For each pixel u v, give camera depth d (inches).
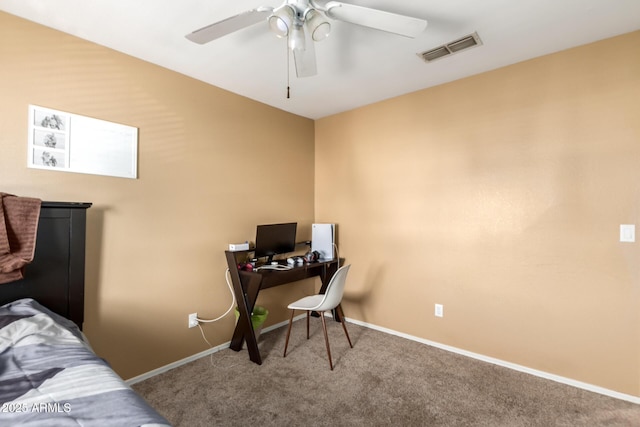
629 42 75.4
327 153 141.0
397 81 103.7
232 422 68.2
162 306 90.3
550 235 85.6
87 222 76.4
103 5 63.7
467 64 92.0
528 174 89.0
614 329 76.8
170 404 74.4
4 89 65.6
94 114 77.6
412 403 74.9
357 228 129.7
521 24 72.2
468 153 100.2
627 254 75.4
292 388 81.2
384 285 120.7
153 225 88.6
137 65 85.6
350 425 67.4
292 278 114.9
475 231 98.4
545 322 86.1
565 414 70.7
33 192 68.6
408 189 114.2
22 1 62.4
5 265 56.7
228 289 107.5
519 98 90.6
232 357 99.1
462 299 101.0
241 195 113.1
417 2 64.5
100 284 78.3
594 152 79.6
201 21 69.6
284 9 53.2
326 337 94.0
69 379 37.0
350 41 79.3
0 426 28.4
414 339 112.0
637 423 67.3
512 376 87.0
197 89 99.7
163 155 91.0
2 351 42.1
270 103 123.2
